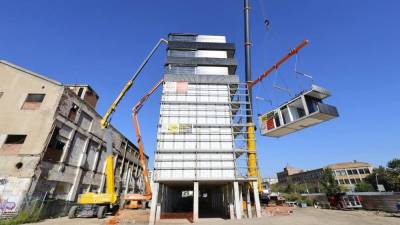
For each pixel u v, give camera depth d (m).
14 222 19.77
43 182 24.42
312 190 85.50
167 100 25.41
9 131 24.75
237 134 25.08
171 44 29.14
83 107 32.09
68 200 28.50
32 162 23.33
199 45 29.44
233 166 23.00
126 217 22.33
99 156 37.31
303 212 27.19
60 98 26.92
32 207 22.03
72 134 29.44
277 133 22.97
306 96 19.50
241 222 18.47
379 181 67.25
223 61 28.31
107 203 25.55
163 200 25.91
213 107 25.42
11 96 26.62
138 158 57.91
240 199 23.84
